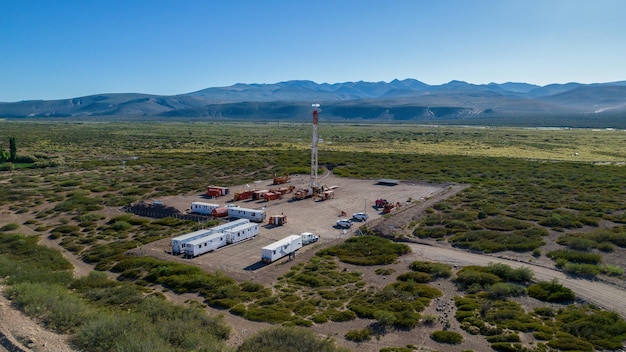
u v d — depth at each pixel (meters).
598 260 48.25
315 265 50.00
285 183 107.50
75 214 76.25
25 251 54.94
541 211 72.38
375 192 96.44
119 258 53.62
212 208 76.44
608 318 34.03
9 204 82.50
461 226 64.50
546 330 32.81
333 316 36.03
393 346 31.17
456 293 41.22
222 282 44.44
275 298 40.03
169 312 33.59
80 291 41.12
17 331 26.44
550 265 48.59
